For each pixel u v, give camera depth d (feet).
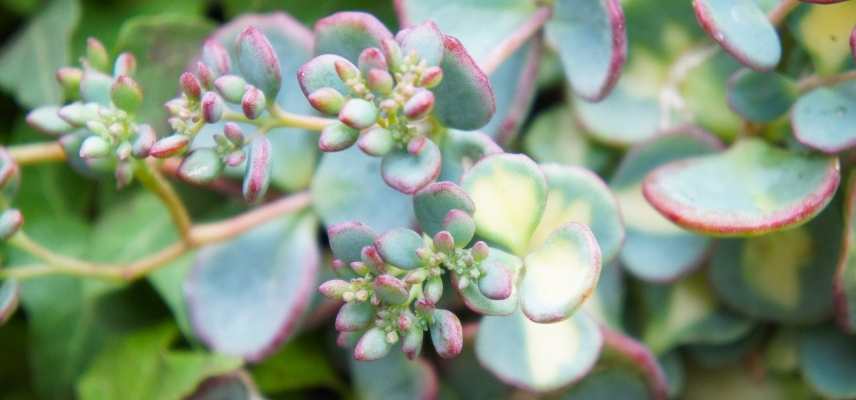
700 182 0.75
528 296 0.69
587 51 0.76
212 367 0.79
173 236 0.84
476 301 0.68
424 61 0.68
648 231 0.79
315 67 0.69
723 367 0.84
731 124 0.80
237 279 0.80
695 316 0.81
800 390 0.83
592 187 0.74
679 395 0.84
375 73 0.67
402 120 0.69
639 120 0.81
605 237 0.74
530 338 0.76
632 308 0.82
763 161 0.76
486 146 0.73
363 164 0.79
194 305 0.80
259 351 0.79
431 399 0.80
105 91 0.74
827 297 0.79
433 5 0.78
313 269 0.79
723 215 0.73
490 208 0.70
